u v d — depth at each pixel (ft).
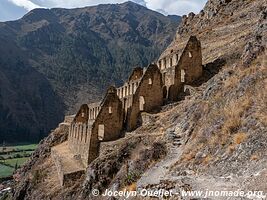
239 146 66.33
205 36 232.32
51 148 201.98
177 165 78.79
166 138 99.76
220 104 88.43
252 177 55.57
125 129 133.08
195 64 144.87
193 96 123.24
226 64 143.13
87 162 127.44
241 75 90.07
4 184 297.74
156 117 126.00
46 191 139.64
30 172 200.95
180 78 142.51
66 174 124.67
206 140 79.56
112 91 133.08
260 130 65.87
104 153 114.32
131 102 133.80
